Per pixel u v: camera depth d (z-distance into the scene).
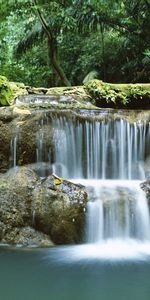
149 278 3.67
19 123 6.16
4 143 6.14
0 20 11.56
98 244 4.93
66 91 8.00
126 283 3.53
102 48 12.59
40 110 6.29
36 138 6.16
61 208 4.98
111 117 6.50
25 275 3.77
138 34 11.16
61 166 6.22
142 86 8.22
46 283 3.54
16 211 5.10
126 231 5.00
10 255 4.46
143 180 6.24
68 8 11.22
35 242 4.91
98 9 10.91
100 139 6.43
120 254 4.47
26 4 10.98
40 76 13.56
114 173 6.44
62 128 6.29
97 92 7.93
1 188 5.29
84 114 6.43
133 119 6.59
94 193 5.18
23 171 5.61
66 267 3.99
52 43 11.55
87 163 6.37
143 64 11.48
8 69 13.09
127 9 10.75
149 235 5.05
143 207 5.09
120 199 5.09
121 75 12.41
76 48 13.52
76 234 4.95
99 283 3.53
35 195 5.15
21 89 7.93
